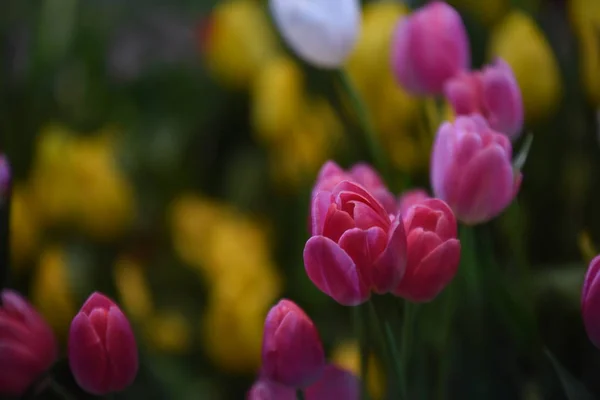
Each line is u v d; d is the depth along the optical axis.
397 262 1.17
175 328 1.60
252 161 1.86
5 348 1.24
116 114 2.02
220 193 1.90
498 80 1.27
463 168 1.22
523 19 1.50
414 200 1.27
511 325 1.29
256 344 1.50
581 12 1.50
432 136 1.44
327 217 1.17
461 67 1.35
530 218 1.52
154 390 1.49
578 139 1.54
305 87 1.68
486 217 1.24
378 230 1.16
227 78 1.81
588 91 1.50
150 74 2.11
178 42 2.19
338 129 1.64
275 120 1.62
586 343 1.39
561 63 1.57
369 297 1.19
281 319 1.19
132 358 1.21
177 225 1.66
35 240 1.63
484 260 1.29
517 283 1.35
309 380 1.20
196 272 1.71
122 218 1.67
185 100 2.06
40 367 1.25
